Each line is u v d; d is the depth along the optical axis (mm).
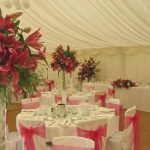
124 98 9117
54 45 10008
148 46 9945
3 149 2078
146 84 9430
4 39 1855
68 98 6078
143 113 8398
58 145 2666
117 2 5125
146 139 5707
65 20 6781
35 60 1999
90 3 5414
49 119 4055
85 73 10805
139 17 5906
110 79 10633
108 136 4086
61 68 6363
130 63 10570
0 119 2031
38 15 6484
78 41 9383
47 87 9922
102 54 11336
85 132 3518
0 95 1964
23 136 3664
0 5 5281
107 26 7070
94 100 6828
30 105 5328
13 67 1866
